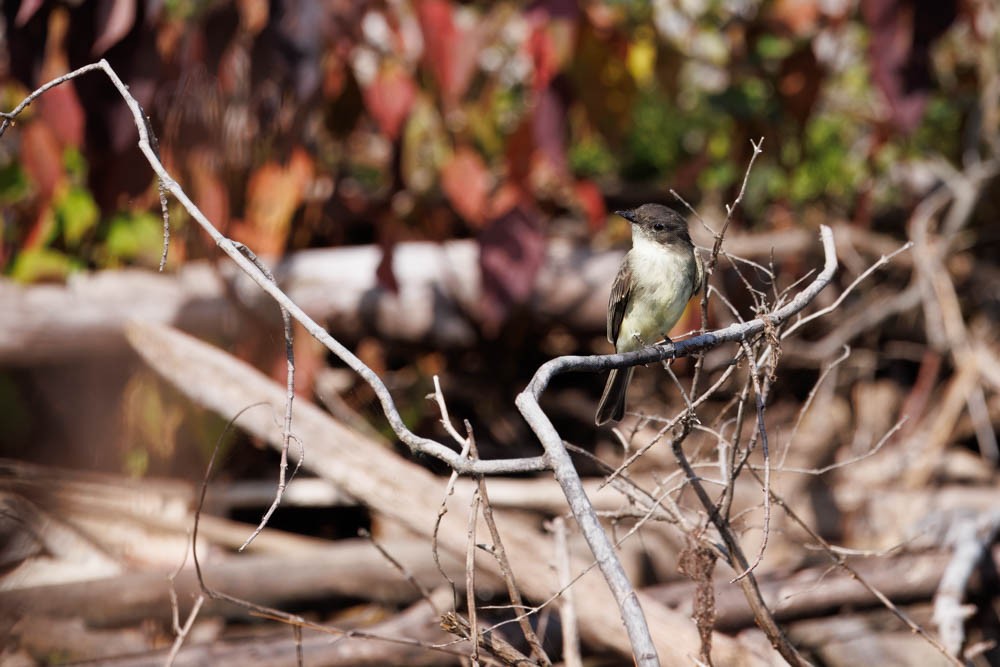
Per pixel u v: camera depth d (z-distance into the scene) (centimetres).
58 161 1067
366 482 877
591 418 1271
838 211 1481
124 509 1051
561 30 1053
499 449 1247
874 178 1354
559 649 808
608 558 418
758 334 589
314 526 1137
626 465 574
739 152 1355
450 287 1237
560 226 1470
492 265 1115
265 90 1104
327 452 897
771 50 1373
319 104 1149
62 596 879
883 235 1467
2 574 980
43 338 1103
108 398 1156
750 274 1266
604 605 790
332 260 1237
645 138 1495
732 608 836
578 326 1262
